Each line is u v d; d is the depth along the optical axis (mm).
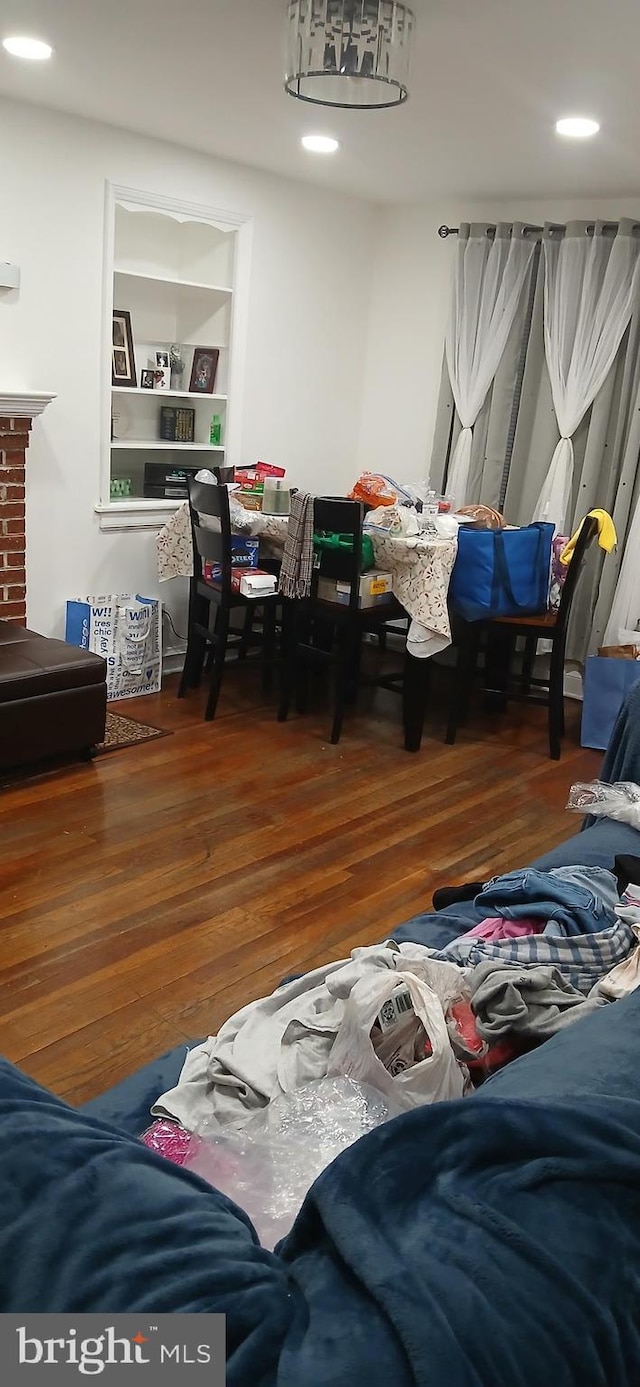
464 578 3805
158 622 4324
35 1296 706
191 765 3584
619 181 3953
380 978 1470
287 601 4145
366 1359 660
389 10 2264
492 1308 697
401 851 3025
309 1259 782
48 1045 2027
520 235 4391
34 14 2629
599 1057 1029
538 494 4625
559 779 3729
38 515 4004
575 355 4301
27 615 4082
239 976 2314
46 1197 772
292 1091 1413
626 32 2422
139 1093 1581
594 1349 720
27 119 3572
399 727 4211
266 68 2979
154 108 3529
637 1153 844
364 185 4539
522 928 1798
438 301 4934
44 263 3773
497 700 4598
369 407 5355
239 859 2891
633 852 2178
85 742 3453
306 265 4777
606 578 4418
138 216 4402
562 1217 786
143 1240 740
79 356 3984
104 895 2629
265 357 4727
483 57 2666
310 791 3434
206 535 4016
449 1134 852
